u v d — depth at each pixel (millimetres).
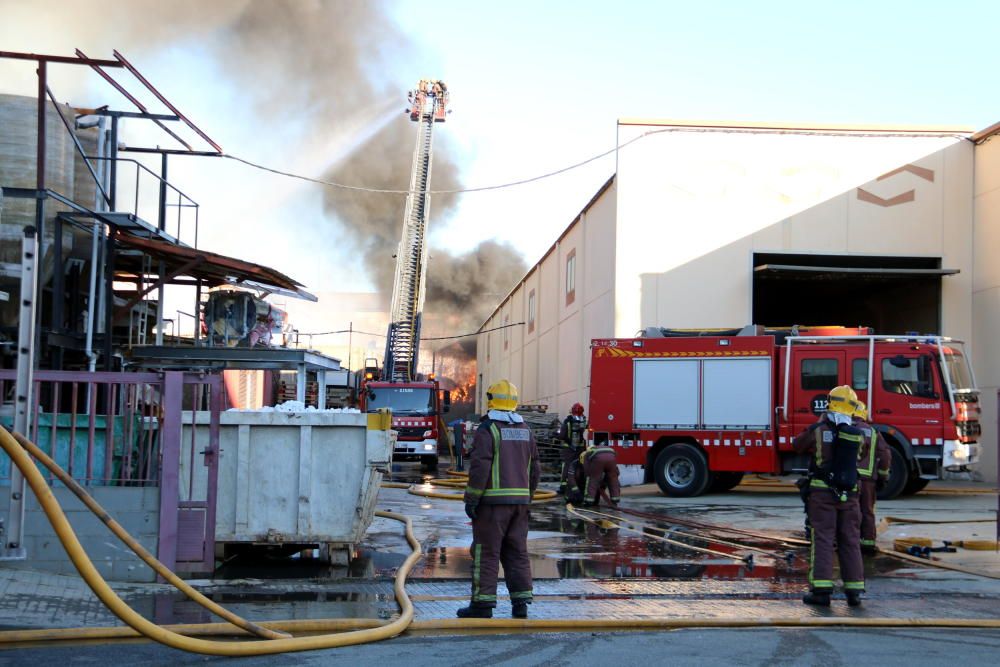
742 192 22844
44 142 11898
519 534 6094
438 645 5352
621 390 17219
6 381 7449
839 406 6836
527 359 39750
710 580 7879
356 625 5707
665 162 22875
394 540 10250
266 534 8070
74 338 13336
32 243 5812
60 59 11852
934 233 22656
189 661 4863
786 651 5270
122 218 12875
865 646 5434
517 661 4969
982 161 22344
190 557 7391
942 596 7219
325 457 8180
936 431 15398
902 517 13227
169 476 7266
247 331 15758
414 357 34469
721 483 18109
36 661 4820
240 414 8086
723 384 16688
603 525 12055
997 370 21406
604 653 5180
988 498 16984
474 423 30547
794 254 22688
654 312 22578
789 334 17281
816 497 6820
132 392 7426
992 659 5133
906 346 15688
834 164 22844
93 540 7109
